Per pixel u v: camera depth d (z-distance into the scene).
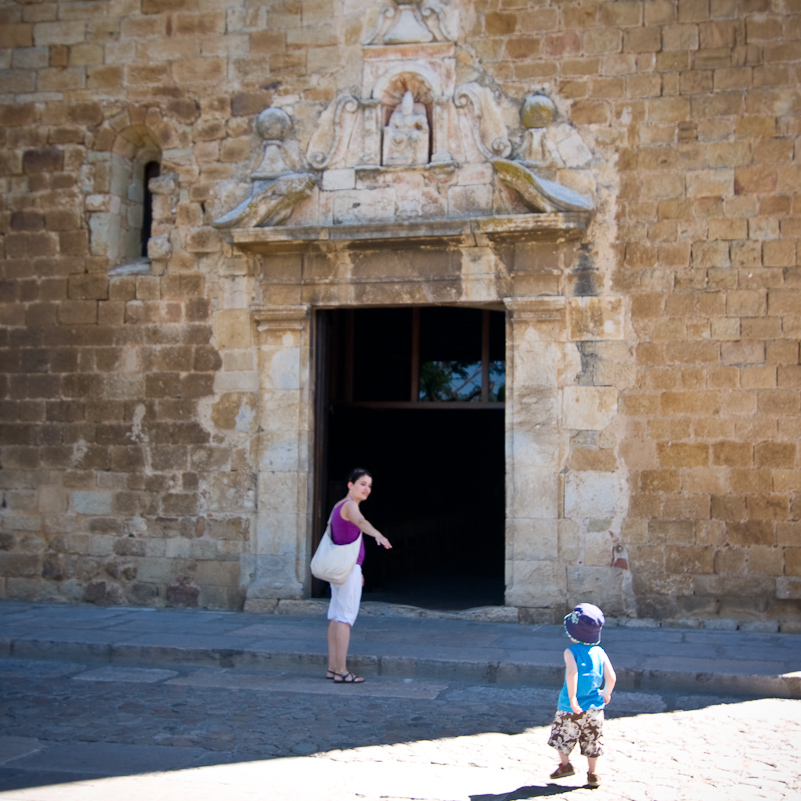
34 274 11.57
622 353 9.98
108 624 9.74
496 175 10.39
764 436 9.61
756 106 9.87
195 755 5.77
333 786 5.23
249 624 9.78
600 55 10.27
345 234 10.49
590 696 5.29
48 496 11.35
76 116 11.58
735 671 7.50
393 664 8.08
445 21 10.67
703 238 9.88
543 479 10.03
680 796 5.07
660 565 9.76
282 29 11.09
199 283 11.13
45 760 5.66
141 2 11.46
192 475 10.99
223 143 11.19
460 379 13.26
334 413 12.04
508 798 5.06
